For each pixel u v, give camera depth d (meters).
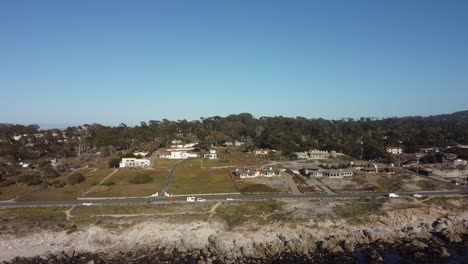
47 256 72.75
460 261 69.31
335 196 103.69
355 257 71.38
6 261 70.69
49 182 121.56
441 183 119.00
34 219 85.62
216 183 122.00
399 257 71.25
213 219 84.75
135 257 72.50
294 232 80.38
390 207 91.94
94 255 73.56
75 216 87.56
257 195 105.19
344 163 162.50
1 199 103.25
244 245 76.06
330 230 81.56
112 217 86.31
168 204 94.88
